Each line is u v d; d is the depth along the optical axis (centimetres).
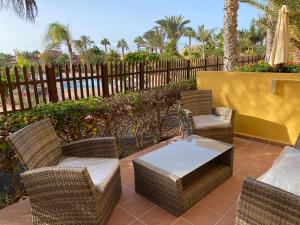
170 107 454
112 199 226
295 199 138
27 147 203
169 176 218
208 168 279
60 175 180
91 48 2303
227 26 649
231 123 365
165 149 272
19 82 424
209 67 951
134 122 394
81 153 252
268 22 712
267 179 188
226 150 269
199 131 351
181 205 221
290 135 370
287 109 365
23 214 233
